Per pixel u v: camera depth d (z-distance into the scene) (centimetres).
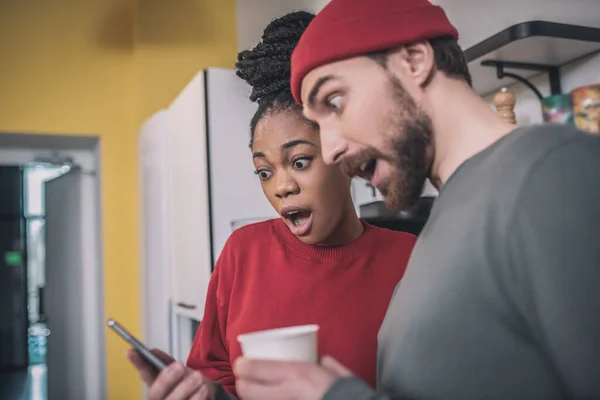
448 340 56
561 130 55
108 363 286
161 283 246
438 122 64
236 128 194
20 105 283
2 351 594
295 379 52
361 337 84
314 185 83
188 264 209
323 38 64
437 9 65
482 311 55
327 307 86
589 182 50
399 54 63
